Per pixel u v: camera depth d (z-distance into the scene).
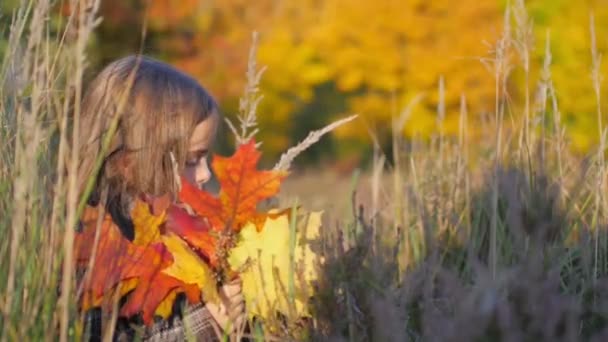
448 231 2.77
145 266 2.08
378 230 2.71
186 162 2.34
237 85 8.71
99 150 2.19
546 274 2.17
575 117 6.72
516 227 2.31
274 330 2.16
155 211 2.24
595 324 2.24
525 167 2.76
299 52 8.75
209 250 2.13
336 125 2.08
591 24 2.86
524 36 2.71
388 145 8.98
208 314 2.20
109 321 2.01
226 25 8.80
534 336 1.70
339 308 2.13
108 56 8.42
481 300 1.60
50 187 2.04
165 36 8.73
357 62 8.53
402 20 8.30
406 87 8.41
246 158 2.05
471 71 8.12
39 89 1.86
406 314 2.08
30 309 1.79
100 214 1.92
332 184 7.80
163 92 2.29
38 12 1.90
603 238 2.62
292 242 2.10
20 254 1.86
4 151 2.04
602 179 2.71
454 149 3.30
